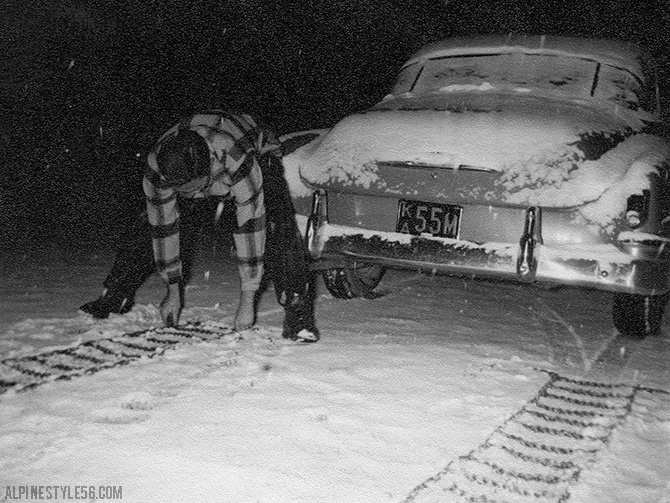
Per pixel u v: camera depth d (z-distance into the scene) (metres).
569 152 3.73
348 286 4.94
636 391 3.40
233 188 3.48
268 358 3.53
